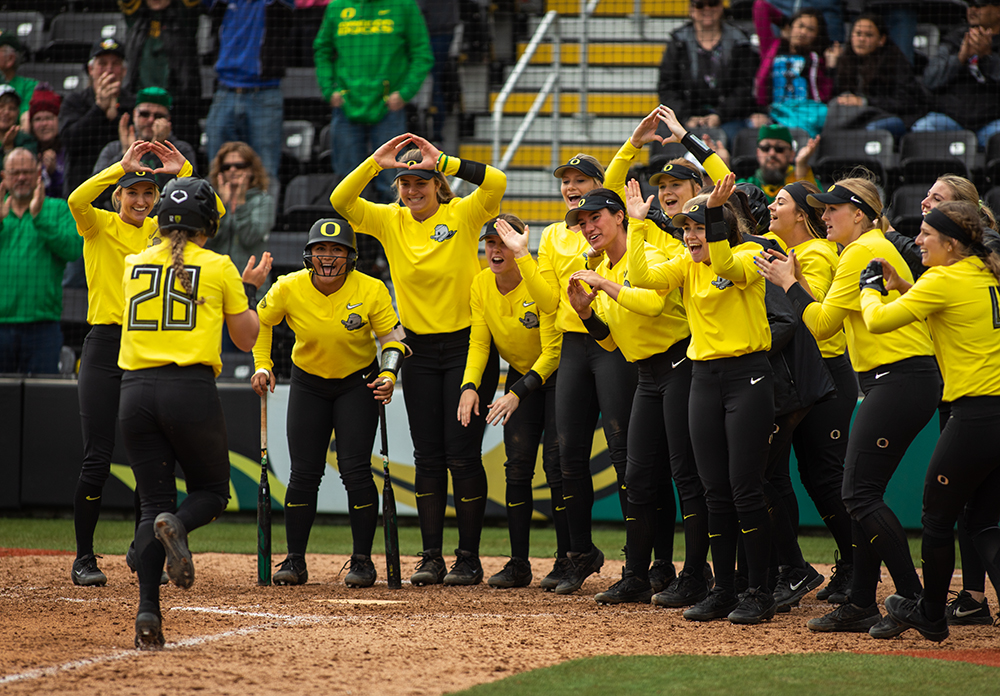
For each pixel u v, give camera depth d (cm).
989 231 1599
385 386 1894
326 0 3550
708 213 1428
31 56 3781
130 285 1352
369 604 1698
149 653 1263
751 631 1473
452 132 3584
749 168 3067
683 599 1678
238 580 1981
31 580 1925
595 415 1897
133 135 3152
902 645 1393
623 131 3772
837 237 1554
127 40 3434
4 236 3047
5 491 3023
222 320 1366
